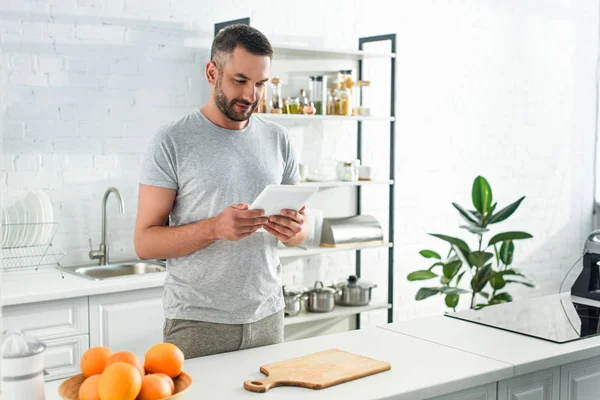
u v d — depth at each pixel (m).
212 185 2.09
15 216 3.23
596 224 5.81
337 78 4.16
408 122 4.63
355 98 4.35
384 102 4.48
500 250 4.34
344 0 4.30
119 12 3.51
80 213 3.47
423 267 4.80
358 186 4.40
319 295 3.93
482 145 5.05
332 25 4.27
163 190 2.09
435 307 4.89
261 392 1.60
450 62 4.82
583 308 2.46
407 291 4.73
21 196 3.30
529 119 5.32
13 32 3.24
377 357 1.88
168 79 3.69
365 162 4.45
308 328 4.25
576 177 5.68
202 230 1.97
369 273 4.53
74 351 2.89
